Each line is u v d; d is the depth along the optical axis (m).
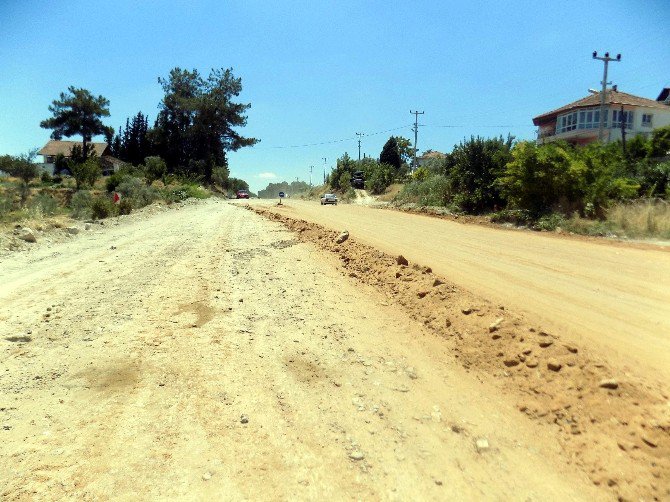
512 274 7.89
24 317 6.04
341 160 72.12
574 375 3.75
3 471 2.96
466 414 3.62
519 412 3.59
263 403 3.84
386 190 59.84
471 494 2.74
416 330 5.56
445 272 7.94
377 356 4.82
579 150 18.59
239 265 9.84
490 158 23.14
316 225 17.81
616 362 3.94
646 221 14.54
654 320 5.22
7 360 4.68
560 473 2.90
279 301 6.95
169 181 63.09
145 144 89.12
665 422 3.01
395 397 3.93
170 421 3.55
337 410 3.72
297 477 2.90
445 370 4.42
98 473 2.94
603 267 8.72
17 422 3.54
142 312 6.32
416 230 16.30
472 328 5.05
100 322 5.87
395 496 2.73
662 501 2.56
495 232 15.77
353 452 3.15
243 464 3.03
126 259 10.48
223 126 83.31
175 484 2.83
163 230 17.20
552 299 6.13
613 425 3.17
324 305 6.72
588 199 17.12
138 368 4.51
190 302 6.86
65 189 47.81
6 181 49.78
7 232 12.96
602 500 2.65
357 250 10.80
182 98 79.31
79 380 4.24
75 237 14.66
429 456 3.11
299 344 5.18
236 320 6.02
